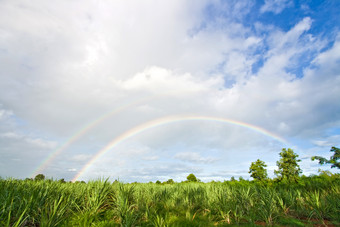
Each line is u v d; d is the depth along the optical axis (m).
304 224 6.48
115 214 7.27
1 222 5.03
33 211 6.05
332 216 6.93
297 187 12.31
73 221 6.23
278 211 7.70
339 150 12.10
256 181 18.05
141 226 6.45
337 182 10.88
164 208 8.85
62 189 8.44
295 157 16.53
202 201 9.56
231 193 9.65
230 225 6.62
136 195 9.16
